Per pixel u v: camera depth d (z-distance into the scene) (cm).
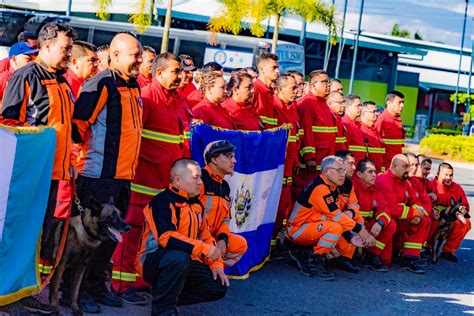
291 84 973
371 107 1161
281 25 3088
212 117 836
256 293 819
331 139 1060
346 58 5794
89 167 646
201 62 3136
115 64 659
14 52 809
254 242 847
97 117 643
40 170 602
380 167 1180
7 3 3922
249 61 3127
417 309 830
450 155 4188
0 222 571
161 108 722
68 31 620
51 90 618
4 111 608
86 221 614
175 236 641
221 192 721
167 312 637
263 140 841
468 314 829
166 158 723
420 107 7094
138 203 719
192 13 4450
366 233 954
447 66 7206
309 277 924
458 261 1168
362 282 938
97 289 683
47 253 633
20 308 623
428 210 1088
